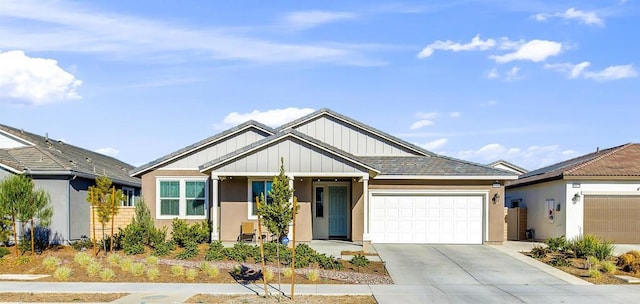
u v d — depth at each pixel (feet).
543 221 90.43
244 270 59.26
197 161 83.51
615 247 79.05
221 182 79.46
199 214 82.64
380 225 82.07
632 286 53.72
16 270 59.57
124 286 52.06
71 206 79.77
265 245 66.18
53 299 46.70
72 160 89.56
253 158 74.90
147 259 61.31
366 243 73.20
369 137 88.79
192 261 63.77
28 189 66.33
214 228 74.38
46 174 78.18
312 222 84.07
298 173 74.49
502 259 68.39
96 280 54.90
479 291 50.90
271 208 47.03
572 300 47.21
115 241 72.74
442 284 54.19
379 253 71.77
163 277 55.88
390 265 63.82
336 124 88.84
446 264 64.85
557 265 63.98
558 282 55.67
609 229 82.28
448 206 82.07
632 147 89.92
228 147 83.82
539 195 92.79
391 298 47.65
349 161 74.38
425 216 82.02
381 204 82.38
